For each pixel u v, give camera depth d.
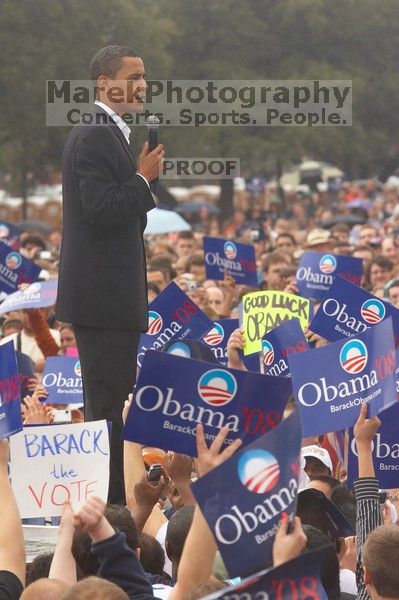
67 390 27.78
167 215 68.62
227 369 15.24
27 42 89.56
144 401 15.36
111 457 20.19
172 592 13.56
